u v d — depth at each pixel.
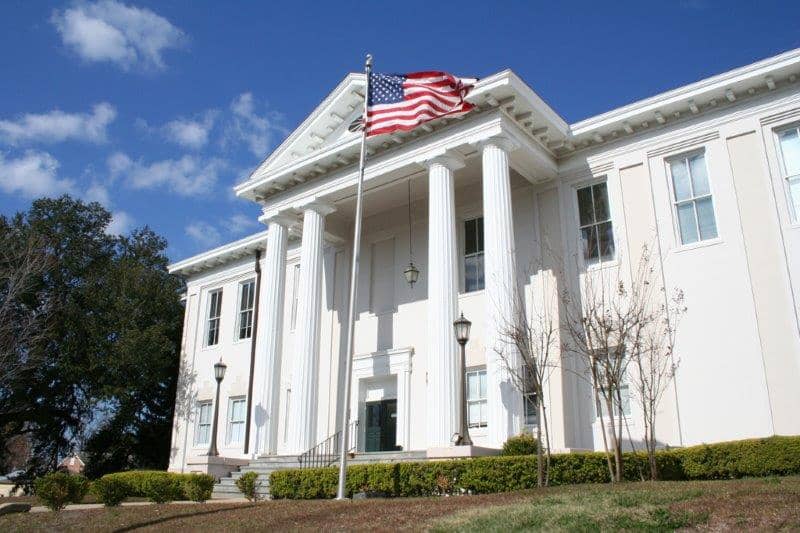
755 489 9.92
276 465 19.52
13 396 31.41
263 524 11.14
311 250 21.77
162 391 34.44
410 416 20.92
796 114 16.41
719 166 17.25
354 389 22.53
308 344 20.80
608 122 18.70
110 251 35.97
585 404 17.50
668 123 18.31
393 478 14.80
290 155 23.00
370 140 19.91
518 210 20.52
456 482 14.21
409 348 21.47
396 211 23.66
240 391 27.28
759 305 15.91
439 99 17.41
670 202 17.83
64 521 13.67
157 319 33.81
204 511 13.34
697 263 17.02
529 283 19.59
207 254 30.25
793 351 15.19
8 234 32.06
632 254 18.03
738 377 15.76
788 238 15.87
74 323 31.94
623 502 9.73
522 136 18.72
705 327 16.50
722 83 17.02
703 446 14.53
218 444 27.28
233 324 28.98
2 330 28.94
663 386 16.25
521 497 11.30
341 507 12.09
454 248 18.39
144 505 15.64
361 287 23.80
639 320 15.04
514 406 16.12
